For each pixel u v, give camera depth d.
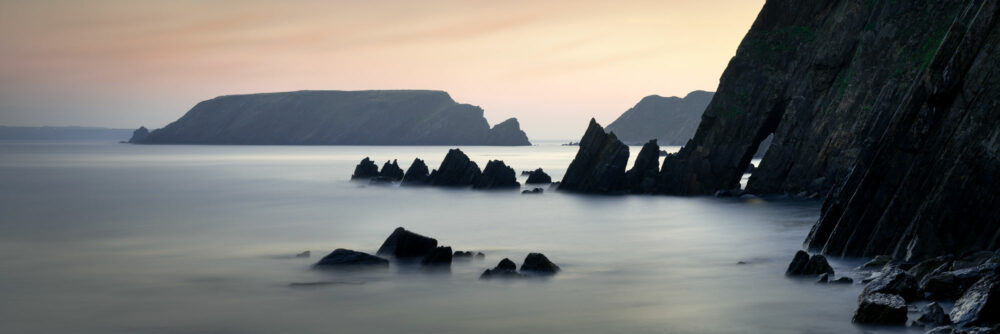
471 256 31.09
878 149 27.55
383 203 62.88
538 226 44.69
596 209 55.41
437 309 21.77
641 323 19.77
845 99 59.28
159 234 41.28
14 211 55.97
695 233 39.94
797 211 50.62
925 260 23.70
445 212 54.34
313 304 22.62
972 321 16.39
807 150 61.44
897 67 56.38
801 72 64.12
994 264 19.95
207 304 22.83
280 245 36.38
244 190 80.56
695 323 19.61
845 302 21.16
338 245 36.28
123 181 97.38
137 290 25.03
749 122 66.00
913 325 17.67
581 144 73.00
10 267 30.06
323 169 137.25
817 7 65.81
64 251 34.62
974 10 35.41
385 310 21.72
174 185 89.25
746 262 29.20
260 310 21.95
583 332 19.05
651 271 27.83
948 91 25.75
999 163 24.66
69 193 75.69
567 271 27.86
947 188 25.45
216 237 39.81
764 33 67.88
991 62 25.28
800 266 25.62
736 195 62.94
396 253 30.08
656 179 70.06
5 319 21.16
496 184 79.81
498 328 19.58
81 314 21.69
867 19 61.03
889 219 26.95
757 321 19.58
